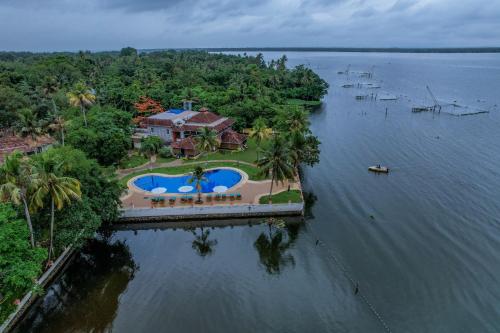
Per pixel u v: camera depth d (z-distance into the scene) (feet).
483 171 248.32
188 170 239.09
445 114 447.83
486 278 137.80
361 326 116.06
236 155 271.49
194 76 543.39
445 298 127.85
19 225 113.80
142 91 432.66
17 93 346.33
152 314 123.03
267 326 116.47
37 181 117.50
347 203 203.31
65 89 415.85
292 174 183.32
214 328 116.06
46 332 116.98
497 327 115.14
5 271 104.01
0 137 322.14
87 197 149.18
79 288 138.82
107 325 118.83
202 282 139.54
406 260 149.79
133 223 181.88
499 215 185.37
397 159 277.85
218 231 179.73
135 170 240.73
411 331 114.21
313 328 115.44
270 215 185.78
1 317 111.65
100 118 266.16
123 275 146.10
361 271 143.43
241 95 439.63
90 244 170.30
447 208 194.59
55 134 266.36
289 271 145.48
